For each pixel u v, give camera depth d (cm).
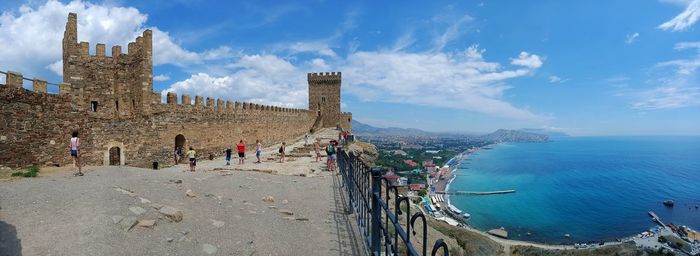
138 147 3030
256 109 4784
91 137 2764
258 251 856
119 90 3234
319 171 2373
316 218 1184
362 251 873
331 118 8600
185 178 1827
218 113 3859
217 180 1877
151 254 771
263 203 1384
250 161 3209
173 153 3238
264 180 1956
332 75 8575
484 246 2045
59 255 716
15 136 2228
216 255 809
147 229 898
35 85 2378
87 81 3139
